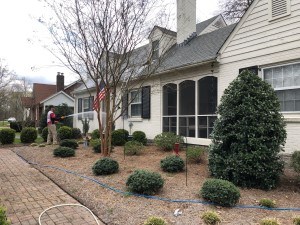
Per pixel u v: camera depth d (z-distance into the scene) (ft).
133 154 28.63
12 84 131.03
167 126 37.01
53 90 114.73
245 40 26.35
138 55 32.83
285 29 22.98
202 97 32.17
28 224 12.08
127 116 44.21
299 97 21.95
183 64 31.91
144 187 15.56
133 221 12.30
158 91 37.99
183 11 41.91
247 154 16.89
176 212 13.06
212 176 19.20
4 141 43.21
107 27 24.00
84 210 13.83
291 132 22.15
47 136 45.39
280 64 23.38
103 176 20.15
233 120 18.49
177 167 20.66
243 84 18.56
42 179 20.16
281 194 15.88
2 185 18.37
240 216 12.68
